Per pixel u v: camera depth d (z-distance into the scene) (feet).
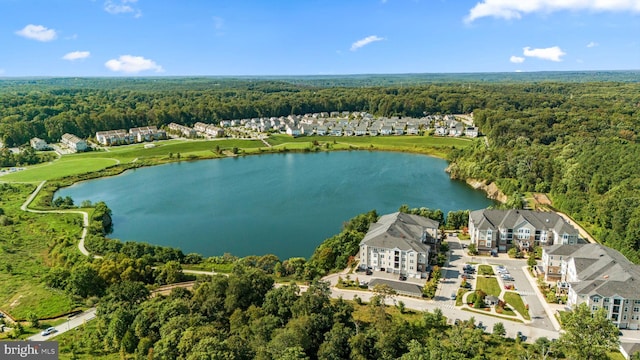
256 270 407.44
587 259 403.54
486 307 386.93
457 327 332.60
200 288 380.17
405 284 420.36
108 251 498.69
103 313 362.12
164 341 297.74
